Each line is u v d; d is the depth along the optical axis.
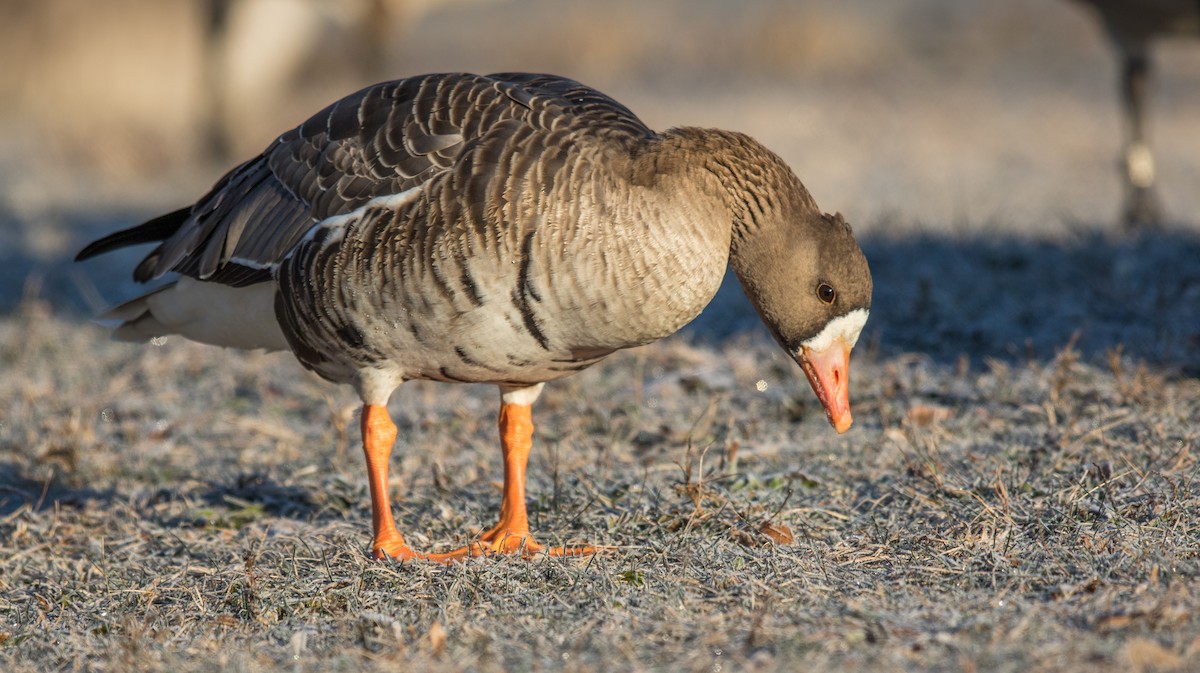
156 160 28.70
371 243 8.92
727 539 9.41
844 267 9.13
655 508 10.15
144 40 33.78
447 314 8.83
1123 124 29.31
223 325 10.48
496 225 8.61
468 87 9.28
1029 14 45.00
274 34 34.31
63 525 10.79
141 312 10.89
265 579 9.12
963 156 26.30
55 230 22.31
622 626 7.86
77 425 12.87
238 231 9.86
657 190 8.73
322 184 9.35
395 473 11.71
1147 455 10.27
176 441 13.06
